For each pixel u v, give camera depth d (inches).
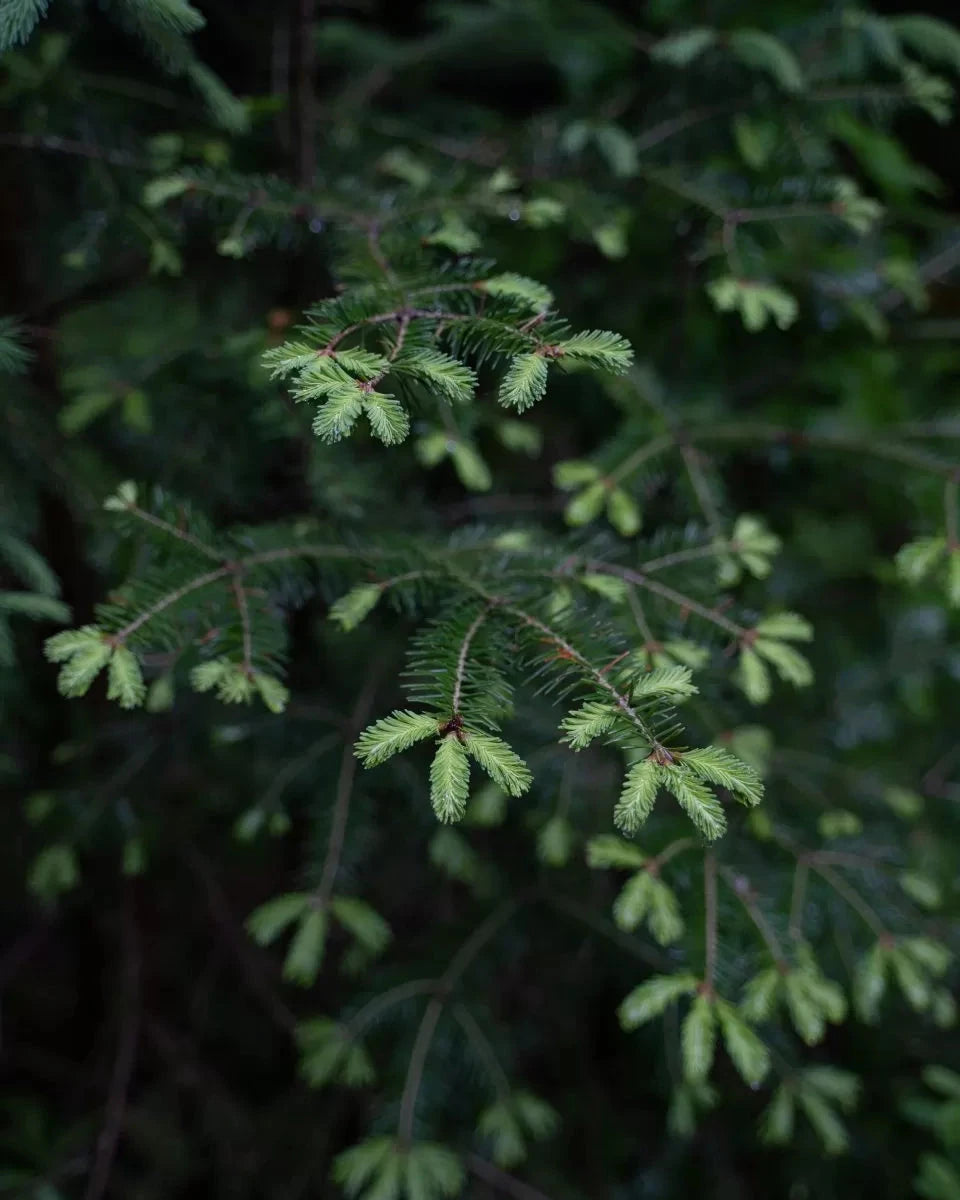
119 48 45.7
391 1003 44.1
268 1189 53.5
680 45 43.6
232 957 61.6
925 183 51.9
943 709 62.7
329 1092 56.1
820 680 56.9
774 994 38.5
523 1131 51.9
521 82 65.2
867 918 41.9
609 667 35.4
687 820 40.1
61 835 45.1
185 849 55.9
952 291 55.4
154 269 41.8
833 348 53.6
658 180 44.3
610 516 42.4
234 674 36.7
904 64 44.6
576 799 43.6
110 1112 52.9
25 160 43.2
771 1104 42.7
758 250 43.2
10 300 44.9
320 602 46.5
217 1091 57.6
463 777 33.3
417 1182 41.8
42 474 43.4
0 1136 52.4
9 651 40.2
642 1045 45.4
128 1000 56.1
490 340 34.4
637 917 38.3
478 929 45.9
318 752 43.9
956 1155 44.8
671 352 51.3
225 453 45.3
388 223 40.4
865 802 50.1
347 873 42.4
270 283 44.9
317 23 55.0
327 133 47.7
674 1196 51.7
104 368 45.2
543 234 47.2
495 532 41.4
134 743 46.6
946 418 47.3
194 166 42.2
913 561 42.3
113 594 37.0
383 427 32.7
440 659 35.4
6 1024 63.9
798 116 45.3
